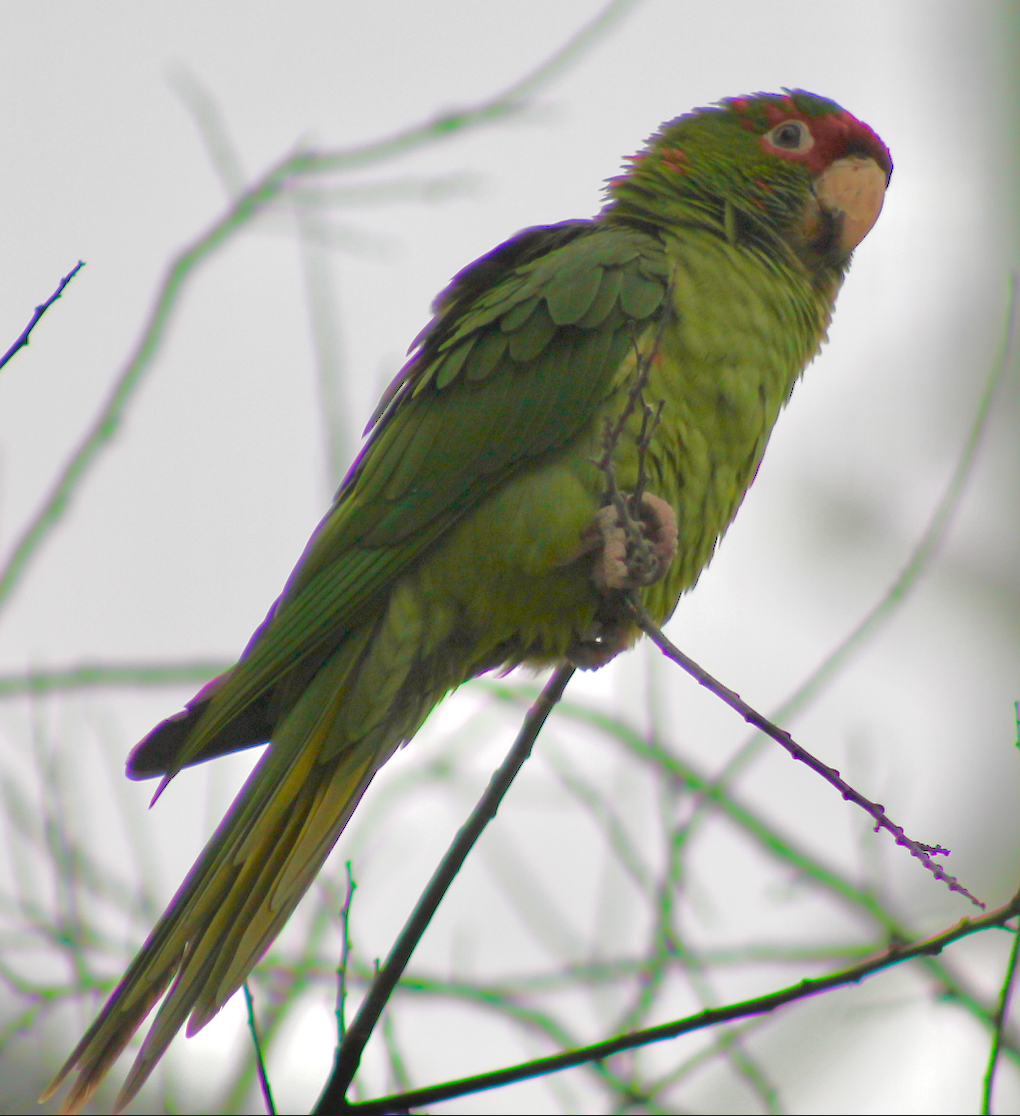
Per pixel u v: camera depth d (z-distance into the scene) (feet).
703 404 23.09
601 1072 21.62
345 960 18.67
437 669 23.65
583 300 23.39
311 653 23.16
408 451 23.70
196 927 20.61
